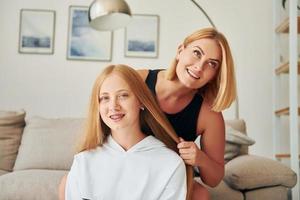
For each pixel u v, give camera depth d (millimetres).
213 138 1309
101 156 1137
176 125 1312
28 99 2816
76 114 2818
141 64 2857
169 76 1250
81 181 1099
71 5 2871
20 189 1579
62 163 1972
